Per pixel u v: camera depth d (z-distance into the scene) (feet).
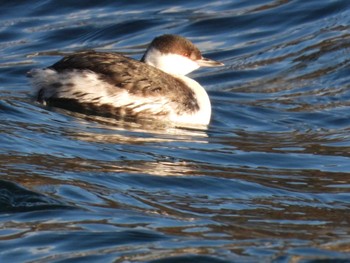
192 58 54.65
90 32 69.62
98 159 43.50
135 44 67.97
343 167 45.27
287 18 70.28
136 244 33.22
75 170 41.45
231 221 36.52
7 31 69.72
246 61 65.41
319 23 69.41
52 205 36.76
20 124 48.29
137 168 42.60
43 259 31.78
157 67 54.44
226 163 45.03
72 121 49.67
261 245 33.53
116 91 51.13
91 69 51.62
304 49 66.03
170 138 48.80
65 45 68.49
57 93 51.72
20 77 61.57
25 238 33.53
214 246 33.19
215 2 73.51
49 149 44.39
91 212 36.32
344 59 63.62
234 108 56.13
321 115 55.21
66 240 33.42
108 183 40.16
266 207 38.65
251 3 72.64
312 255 32.55
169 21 70.74
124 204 37.73
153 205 37.99
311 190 41.34
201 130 51.44
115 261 31.63
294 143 49.47
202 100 53.16
